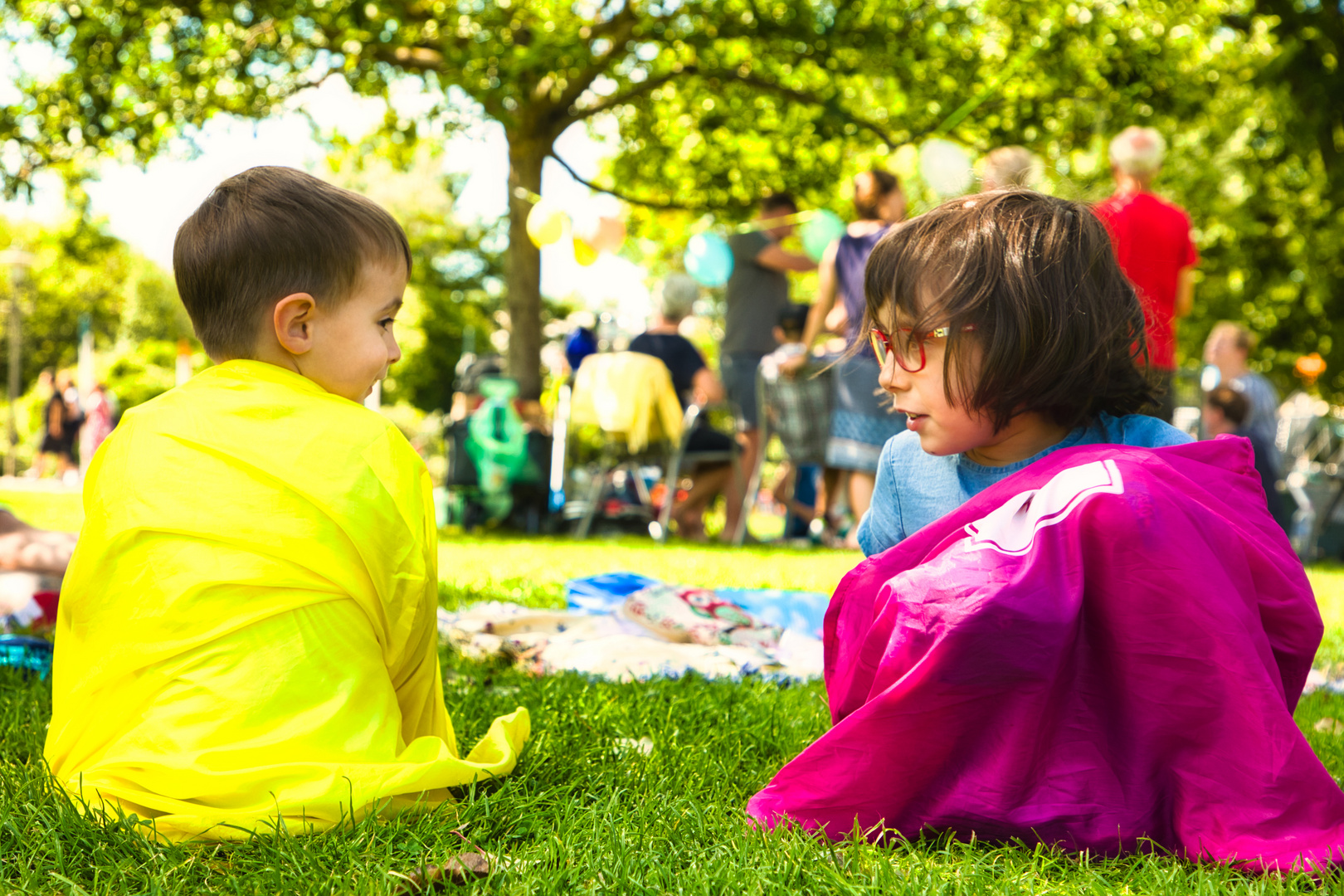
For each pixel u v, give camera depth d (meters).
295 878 1.11
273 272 1.41
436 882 1.13
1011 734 1.26
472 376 8.43
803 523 7.50
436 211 27.97
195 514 1.29
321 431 1.35
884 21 9.48
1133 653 1.26
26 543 2.91
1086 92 10.12
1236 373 6.62
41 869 1.12
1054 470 1.36
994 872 1.21
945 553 1.36
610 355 6.89
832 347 5.55
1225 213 12.37
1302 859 1.16
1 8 9.04
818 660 2.61
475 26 9.05
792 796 1.34
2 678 1.97
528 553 5.32
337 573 1.30
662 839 1.25
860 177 5.21
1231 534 1.31
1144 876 1.19
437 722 1.51
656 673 2.29
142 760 1.23
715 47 9.75
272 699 1.25
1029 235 1.45
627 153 11.57
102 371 31.66
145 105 9.17
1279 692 1.25
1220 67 11.23
